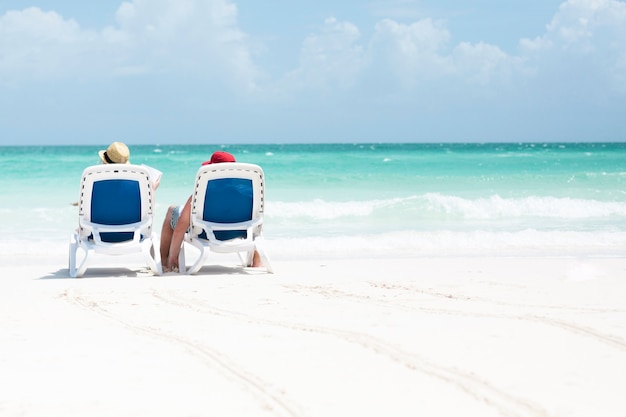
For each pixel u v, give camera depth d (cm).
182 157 3606
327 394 342
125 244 784
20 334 477
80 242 794
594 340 444
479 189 1948
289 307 569
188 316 535
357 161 3244
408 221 1364
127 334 475
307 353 417
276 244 1050
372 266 842
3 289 678
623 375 370
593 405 323
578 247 1052
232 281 725
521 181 2112
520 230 1237
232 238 822
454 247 1056
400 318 518
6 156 3597
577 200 1533
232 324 503
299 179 2164
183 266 816
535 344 434
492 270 799
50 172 2331
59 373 382
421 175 2344
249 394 343
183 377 372
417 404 326
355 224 1325
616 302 586
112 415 316
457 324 494
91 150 5891
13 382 366
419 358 403
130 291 661
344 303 586
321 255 984
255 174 809
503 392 342
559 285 681
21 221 1326
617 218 1409
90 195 782
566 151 5788
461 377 367
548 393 340
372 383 358
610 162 3297
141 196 796
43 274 804
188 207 815
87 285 703
